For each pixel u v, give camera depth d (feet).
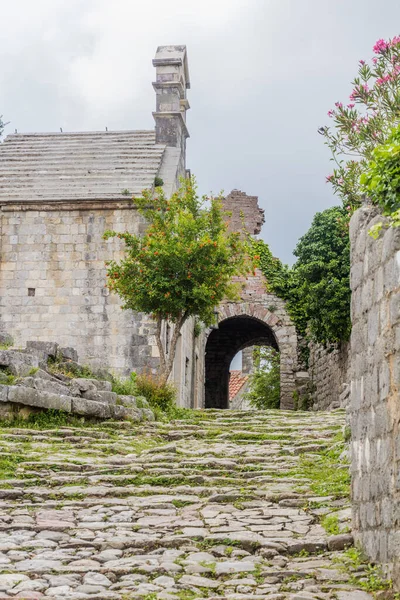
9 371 47.24
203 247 67.00
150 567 23.45
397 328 21.39
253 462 38.42
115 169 84.53
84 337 76.59
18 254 78.64
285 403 107.34
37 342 53.67
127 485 33.94
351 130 43.96
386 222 23.18
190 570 23.43
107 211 78.48
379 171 23.16
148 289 66.23
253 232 123.54
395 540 20.84
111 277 67.56
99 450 40.75
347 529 26.58
